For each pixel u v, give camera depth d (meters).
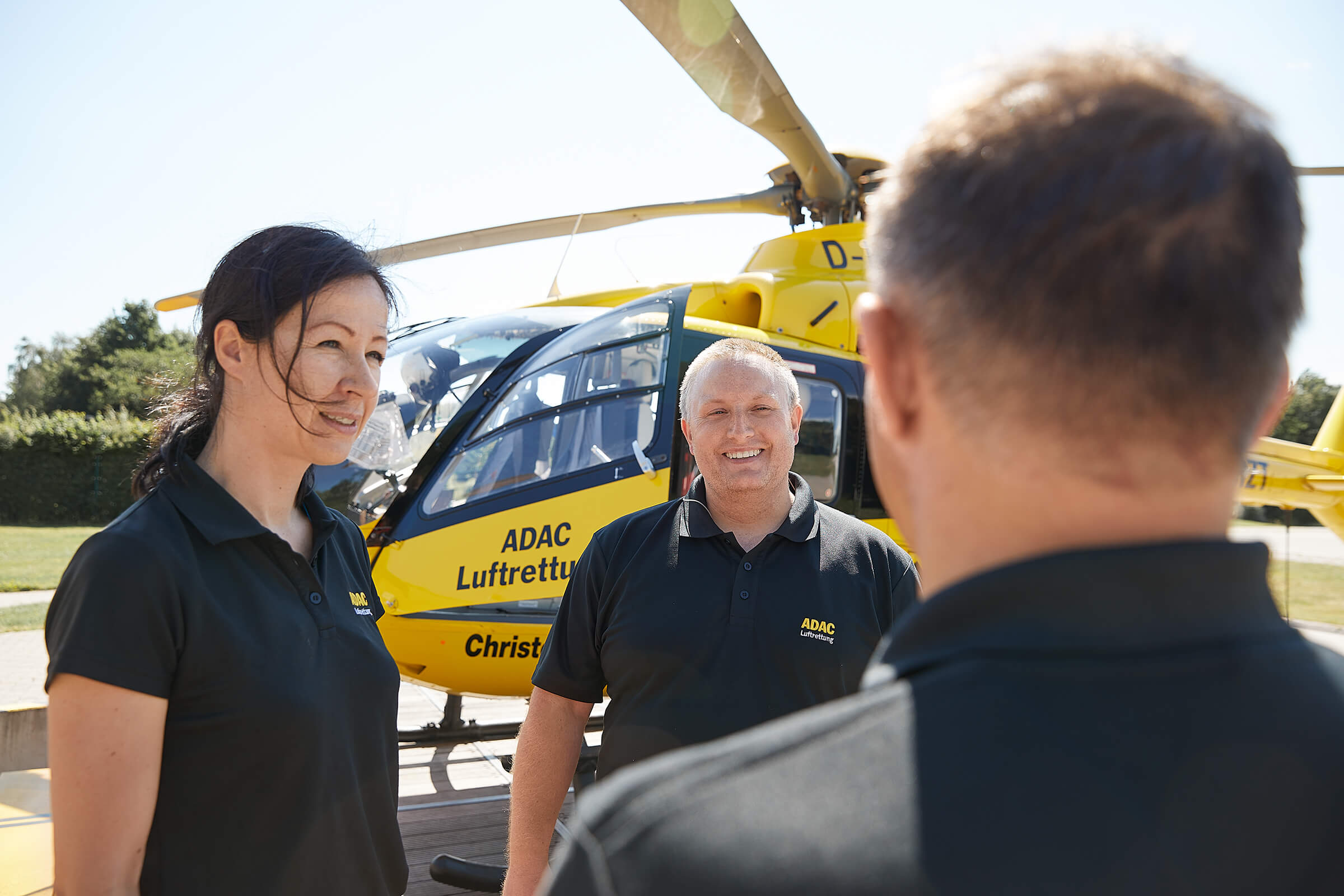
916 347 0.54
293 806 1.23
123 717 1.09
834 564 1.92
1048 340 0.46
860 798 0.45
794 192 5.43
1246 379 0.47
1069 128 0.48
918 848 0.43
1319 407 29.61
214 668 1.18
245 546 1.29
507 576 3.49
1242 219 0.46
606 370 3.87
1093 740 0.45
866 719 0.49
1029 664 0.47
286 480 1.41
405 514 3.51
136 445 21.38
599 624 1.95
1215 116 0.48
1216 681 0.46
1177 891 0.41
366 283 1.41
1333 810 0.44
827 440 4.21
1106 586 0.47
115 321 45.06
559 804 1.92
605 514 3.61
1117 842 0.42
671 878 0.45
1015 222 0.47
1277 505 7.85
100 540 1.16
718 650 1.81
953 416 0.52
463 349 4.07
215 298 1.36
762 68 3.55
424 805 4.16
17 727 2.72
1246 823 0.43
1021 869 0.42
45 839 2.14
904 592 1.98
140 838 1.11
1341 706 0.48
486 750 5.08
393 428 3.71
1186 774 0.43
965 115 0.52
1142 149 0.46
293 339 1.33
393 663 1.49
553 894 0.49
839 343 4.43
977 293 0.48
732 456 1.94
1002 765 0.44
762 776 0.48
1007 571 0.49
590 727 4.79
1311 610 12.13
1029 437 0.49
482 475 3.61
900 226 0.54
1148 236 0.45
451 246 5.84
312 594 1.35
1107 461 0.48
